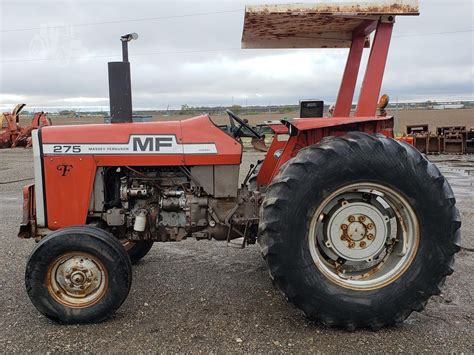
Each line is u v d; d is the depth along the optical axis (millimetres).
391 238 3172
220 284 3852
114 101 3533
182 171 3523
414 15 3100
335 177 2906
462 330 2994
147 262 4445
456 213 3041
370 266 3189
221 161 3422
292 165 2945
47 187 3434
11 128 18391
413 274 2998
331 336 2930
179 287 3793
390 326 3059
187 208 3486
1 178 10383
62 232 3088
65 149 3410
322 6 3158
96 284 3125
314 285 2941
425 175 2965
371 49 3328
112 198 3570
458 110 46531
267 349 2768
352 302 2943
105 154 3414
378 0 3084
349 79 4039
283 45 4191
